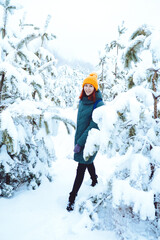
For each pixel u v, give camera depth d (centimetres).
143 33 162
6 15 203
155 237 142
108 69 702
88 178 284
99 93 206
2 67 171
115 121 123
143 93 134
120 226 151
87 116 204
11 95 211
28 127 232
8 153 213
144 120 151
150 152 140
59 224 175
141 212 116
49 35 306
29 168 231
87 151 145
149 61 147
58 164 339
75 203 209
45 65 244
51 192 233
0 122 149
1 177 218
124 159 148
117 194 126
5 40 197
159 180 125
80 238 156
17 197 214
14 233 160
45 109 185
